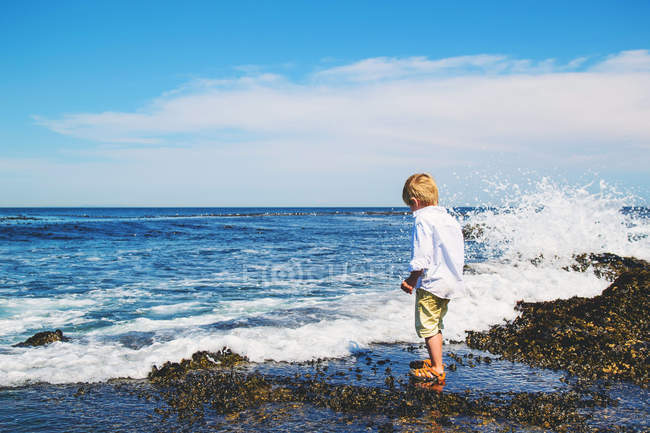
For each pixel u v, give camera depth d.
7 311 5.96
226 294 7.30
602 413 2.51
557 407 2.58
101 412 2.53
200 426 2.36
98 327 5.05
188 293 7.38
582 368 3.32
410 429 2.31
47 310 6.03
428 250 3.02
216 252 14.98
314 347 3.79
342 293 7.40
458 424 2.38
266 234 26.28
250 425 2.37
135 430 2.30
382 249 16.30
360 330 4.30
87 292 7.48
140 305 6.40
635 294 4.66
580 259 7.42
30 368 3.21
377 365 3.44
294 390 2.88
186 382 3.02
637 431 2.27
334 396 2.75
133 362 3.33
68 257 12.98
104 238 21.02
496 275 6.72
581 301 4.85
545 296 5.50
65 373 3.09
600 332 3.93
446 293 3.06
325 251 15.48
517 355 3.70
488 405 2.64
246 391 2.85
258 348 3.68
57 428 2.31
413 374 3.22
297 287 8.02
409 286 3.10
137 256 13.47
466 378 3.15
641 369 3.23
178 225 35.16
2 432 2.24
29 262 11.68
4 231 21.72
